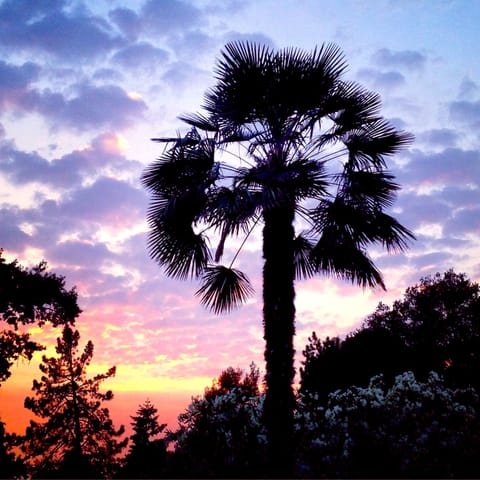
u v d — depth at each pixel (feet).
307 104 32.86
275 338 30.19
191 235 34.40
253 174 31.17
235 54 32.63
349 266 33.35
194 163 34.01
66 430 99.55
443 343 97.91
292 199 31.78
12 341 66.13
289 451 28.76
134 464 36.32
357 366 73.92
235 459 31.78
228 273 35.06
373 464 29.81
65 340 104.06
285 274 31.12
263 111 33.55
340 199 33.30
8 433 63.93
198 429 38.78
